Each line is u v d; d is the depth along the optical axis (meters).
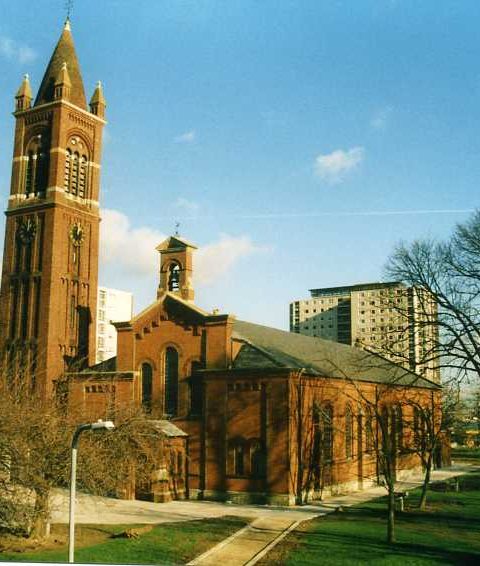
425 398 71.69
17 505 32.69
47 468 32.31
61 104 65.75
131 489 48.38
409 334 43.38
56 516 40.91
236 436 48.97
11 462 32.25
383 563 29.52
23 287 64.88
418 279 39.09
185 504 47.06
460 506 46.47
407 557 30.66
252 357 50.47
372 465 58.88
